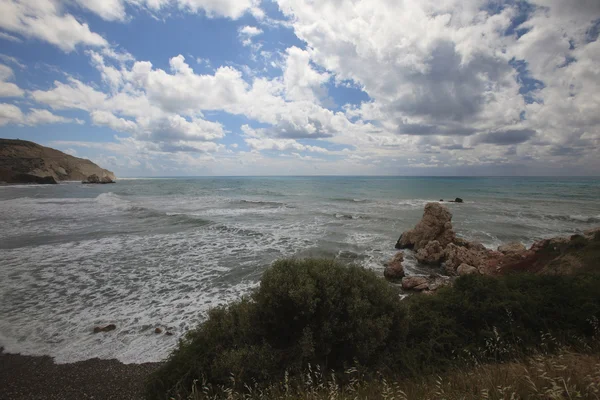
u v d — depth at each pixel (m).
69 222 24.08
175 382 4.82
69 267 13.05
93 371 6.38
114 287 10.84
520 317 5.52
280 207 34.84
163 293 10.30
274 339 5.12
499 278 7.20
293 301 4.82
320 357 4.79
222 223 22.69
